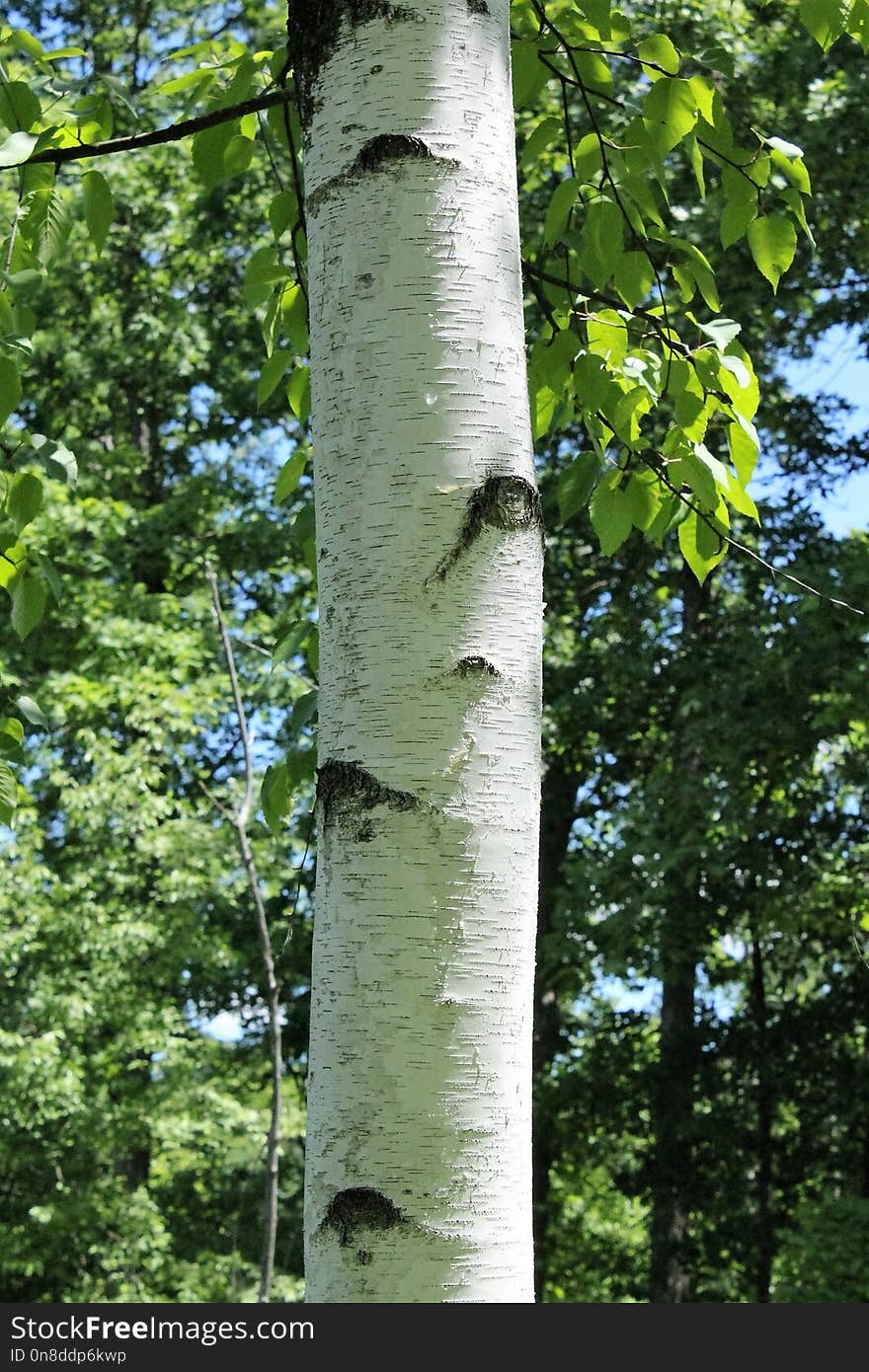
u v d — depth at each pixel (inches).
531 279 116.6
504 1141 53.9
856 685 424.2
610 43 113.7
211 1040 602.2
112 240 645.3
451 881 54.9
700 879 533.0
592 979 571.2
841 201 460.1
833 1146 566.3
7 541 112.6
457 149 61.1
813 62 467.2
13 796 124.1
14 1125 543.8
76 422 678.5
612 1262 656.4
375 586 57.3
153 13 711.1
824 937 528.1
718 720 467.8
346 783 56.3
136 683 552.1
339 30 63.1
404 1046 53.6
